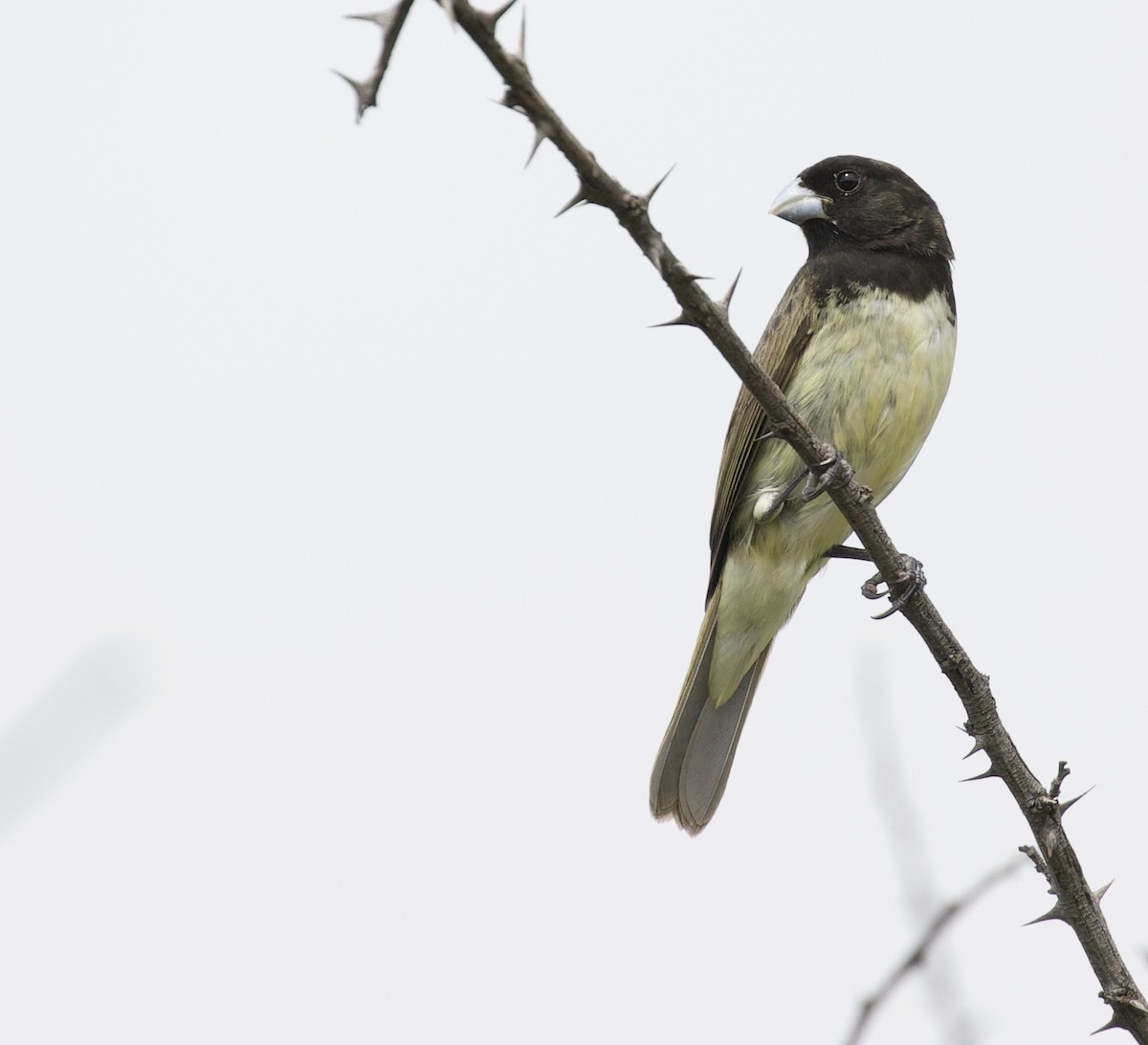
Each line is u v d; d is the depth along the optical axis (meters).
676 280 6.21
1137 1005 6.23
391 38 4.50
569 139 5.49
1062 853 6.46
